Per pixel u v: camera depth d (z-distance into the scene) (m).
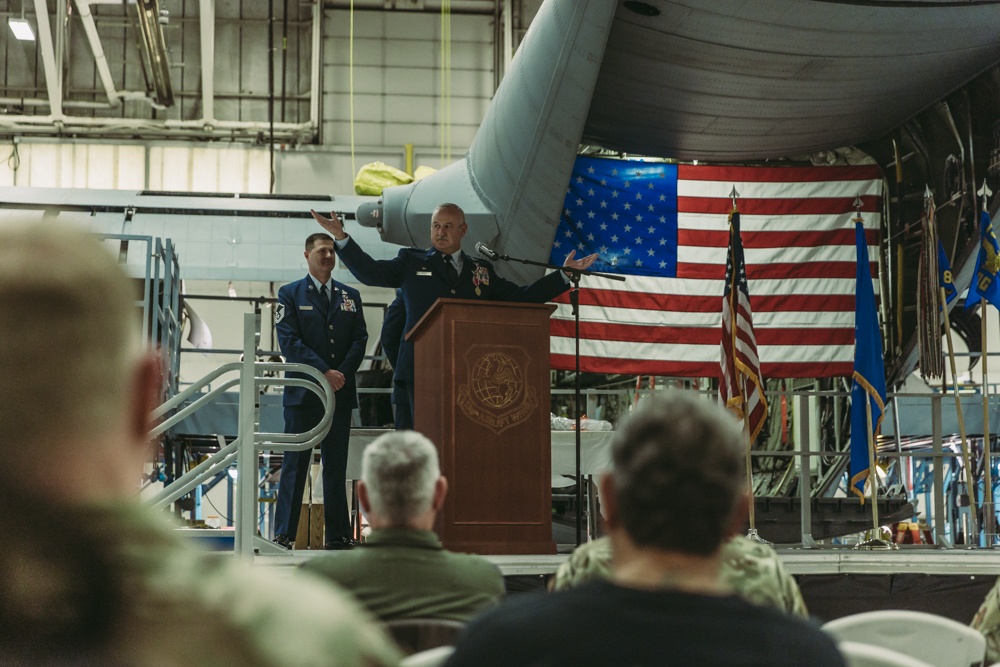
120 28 20.11
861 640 3.01
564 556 5.21
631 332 9.26
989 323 19.95
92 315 0.73
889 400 9.59
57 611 0.70
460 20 20.69
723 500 1.46
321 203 11.03
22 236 0.73
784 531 9.07
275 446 5.46
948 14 7.56
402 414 6.59
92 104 20.03
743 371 7.02
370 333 18.69
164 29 20.09
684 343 9.29
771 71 8.27
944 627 2.97
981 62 8.38
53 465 0.72
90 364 0.73
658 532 1.45
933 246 8.45
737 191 9.54
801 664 1.34
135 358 0.77
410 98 20.50
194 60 20.22
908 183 9.41
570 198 9.34
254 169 20.06
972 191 8.69
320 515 8.78
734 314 7.11
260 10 20.36
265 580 0.76
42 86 19.98
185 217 10.55
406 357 6.45
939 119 8.94
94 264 0.74
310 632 0.73
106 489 0.74
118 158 19.84
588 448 8.37
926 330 8.59
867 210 9.57
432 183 9.05
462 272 6.49
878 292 9.53
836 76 8.36
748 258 9.48
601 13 7.52
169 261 8.70
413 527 2.86
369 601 2.79
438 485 2.93
